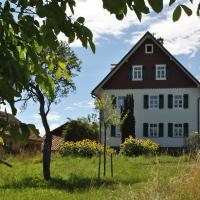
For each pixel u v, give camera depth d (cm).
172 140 5012
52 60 396
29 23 334
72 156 3650
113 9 313
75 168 2566
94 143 3728
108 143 4956
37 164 3003
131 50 5159
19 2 332
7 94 299
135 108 5138
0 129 318
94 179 2011
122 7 312
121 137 4678
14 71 309
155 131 5072
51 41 338
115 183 1825
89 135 4981
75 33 347
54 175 2172
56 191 1634
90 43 353
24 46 353
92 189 1558
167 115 5056
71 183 1911
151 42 5169
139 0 309
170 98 5072
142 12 312
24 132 319
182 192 978
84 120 5003
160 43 5134
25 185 1855
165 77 5103
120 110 4803
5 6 334
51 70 399
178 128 5028
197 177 1007
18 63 315
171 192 995
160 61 5134
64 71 405
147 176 2036
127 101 4628
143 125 5094
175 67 5088
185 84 5044
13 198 1469
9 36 342
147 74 5153
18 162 3194
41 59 370
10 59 313
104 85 5225
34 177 2095
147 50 5172
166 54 5112
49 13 328
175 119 5038
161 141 5034
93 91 5203
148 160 2938
